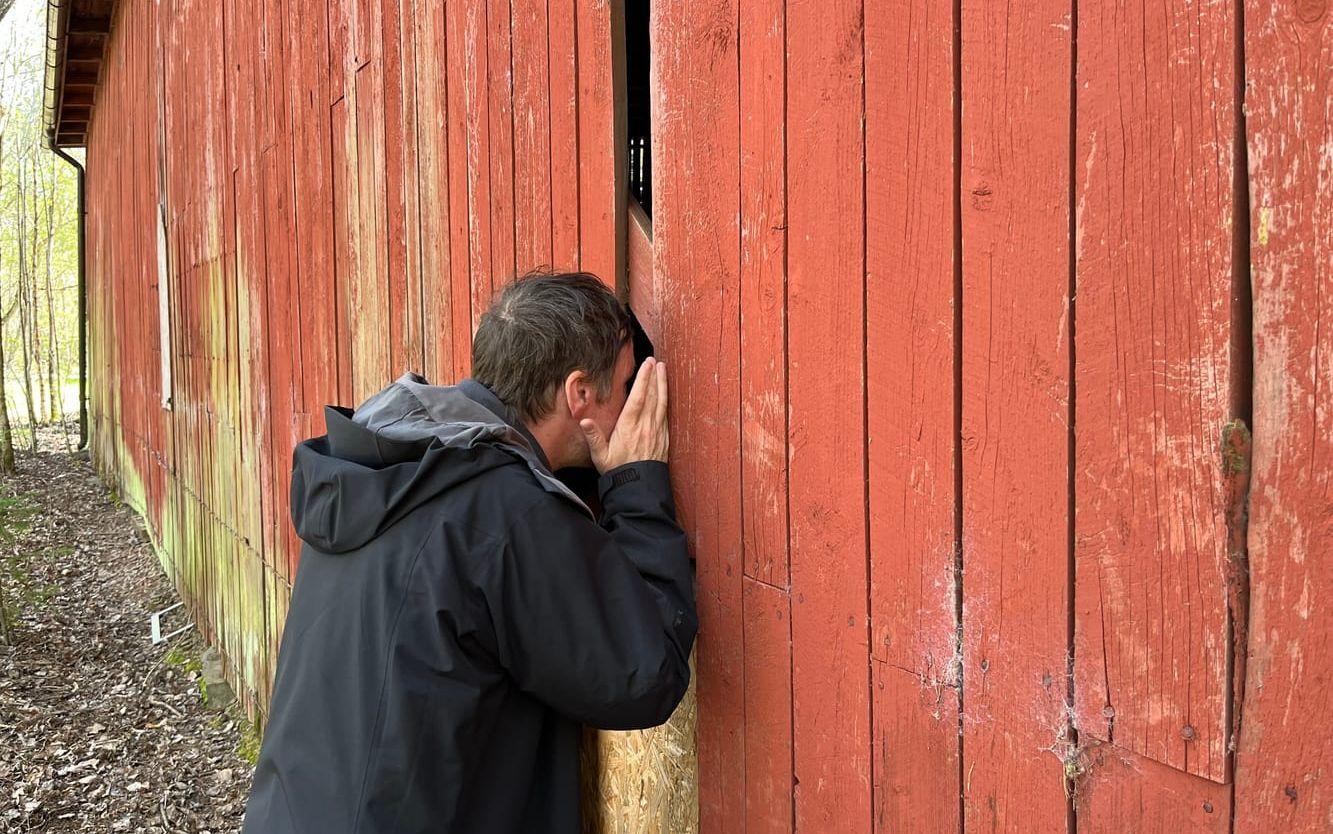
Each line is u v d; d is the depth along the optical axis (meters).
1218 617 0.92
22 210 26.44
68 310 32.94
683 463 1.78
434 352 2.83
